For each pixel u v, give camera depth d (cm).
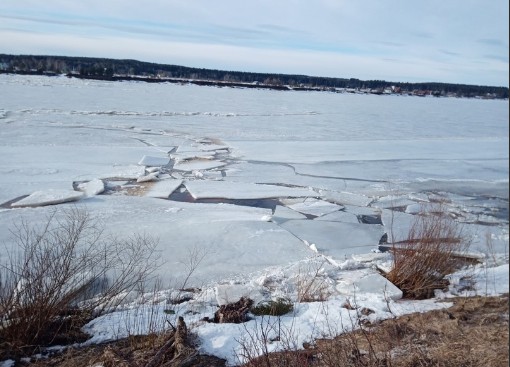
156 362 418
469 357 443
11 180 1174
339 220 1041
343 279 694
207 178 1372
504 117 4375
